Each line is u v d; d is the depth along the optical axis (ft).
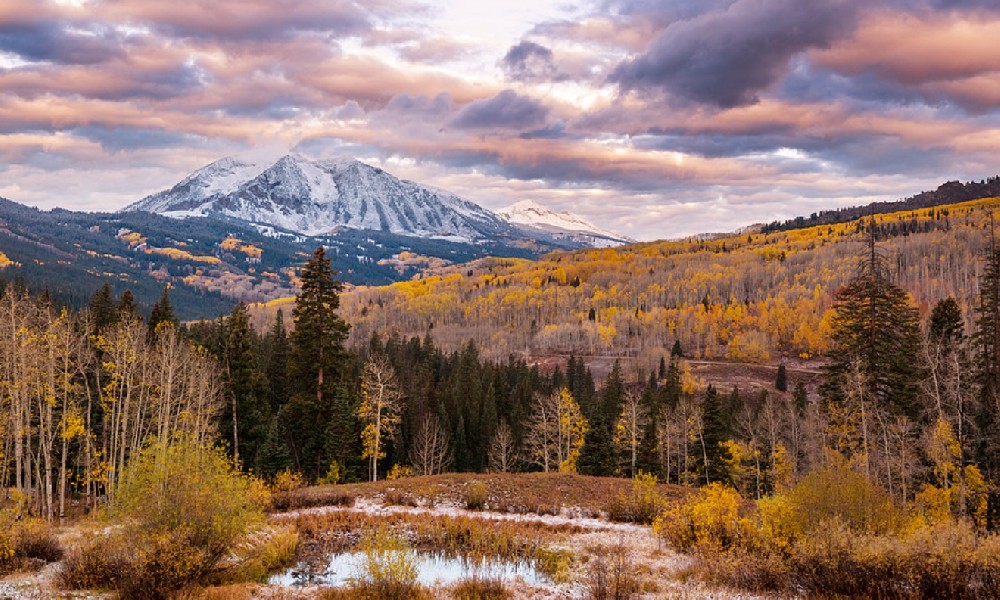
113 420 131.54
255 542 74.43
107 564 54.90
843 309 139.44
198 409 141.18
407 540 83.97
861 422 132.87
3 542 58.18
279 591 56.85
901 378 131.75
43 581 53.83
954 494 112.78
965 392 120.78
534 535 89.66
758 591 56.44
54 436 135.95
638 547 81.76
